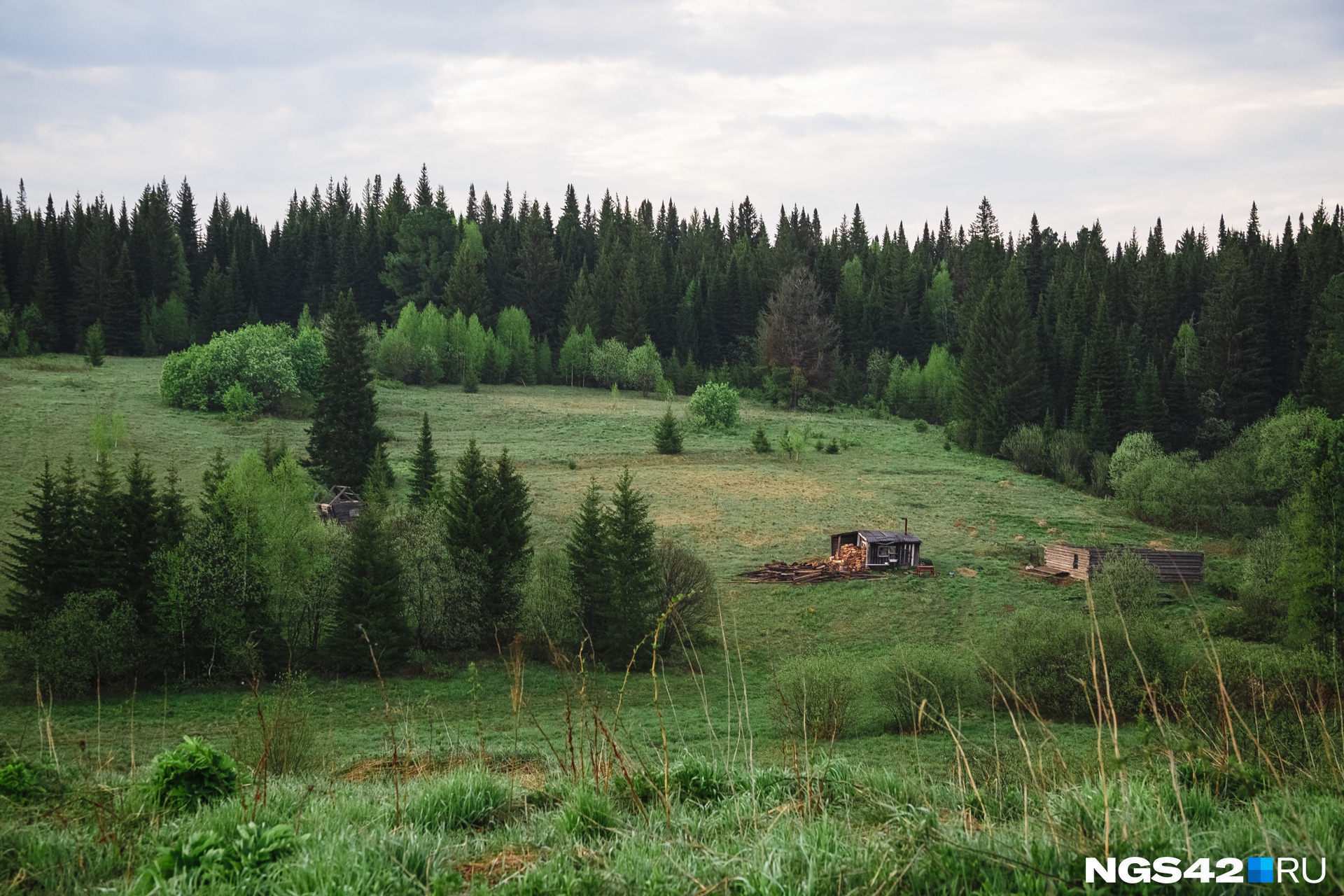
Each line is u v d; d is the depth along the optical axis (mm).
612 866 5297
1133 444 79625
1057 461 85625
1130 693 24688
